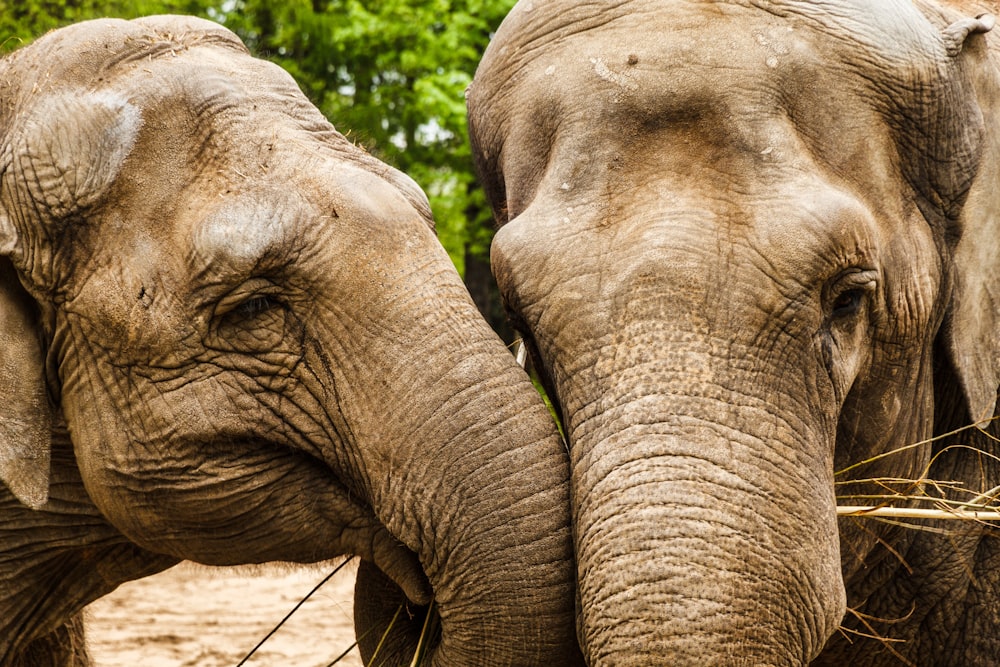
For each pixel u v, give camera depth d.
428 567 5.70
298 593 13.70
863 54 5.70
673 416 5.16
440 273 5.85
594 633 5.04
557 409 5.86
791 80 5.56
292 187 5.82
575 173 5.56
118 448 5.99
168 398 5.90
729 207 5.40
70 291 5.93
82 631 7.65
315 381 5.84
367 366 5.74
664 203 5.41
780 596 5.09
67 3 14.50
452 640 5.72
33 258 5.94
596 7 5.83
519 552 5.47
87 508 6.36
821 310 5.50
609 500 5.11
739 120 5.47
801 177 5.45
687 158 5.48
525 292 5.53
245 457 5.95
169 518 6.05
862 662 6.86
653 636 4.90
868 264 5.49
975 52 6.08
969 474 6.50
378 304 5.74
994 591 6.58
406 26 18.91
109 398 5.98
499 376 5.66
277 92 6.13
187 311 5.83
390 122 19.69
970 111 5.98
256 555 6.10
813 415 5.45
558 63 5.77
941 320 6.08
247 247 5.73
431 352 5.68
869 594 6.68
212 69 6.05
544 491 5.49
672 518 5.01
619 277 5.35
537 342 5.59
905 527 6.30
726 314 5.30
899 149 5.81
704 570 4.96
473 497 5.55
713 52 5.56
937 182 5.91
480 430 5.58
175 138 5.90
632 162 5.51
